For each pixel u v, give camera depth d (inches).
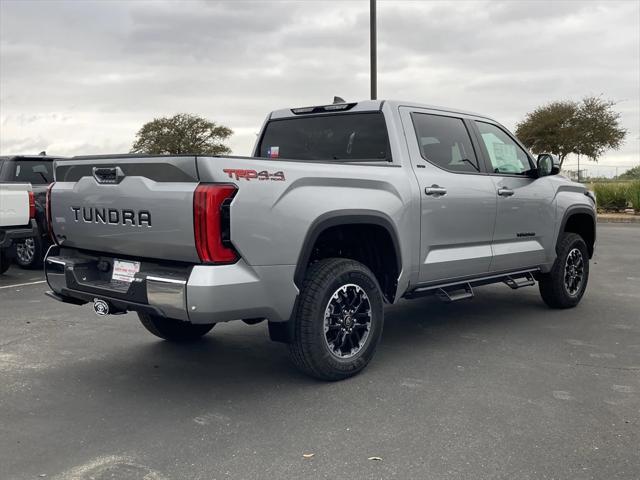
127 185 155.7
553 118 1747.0
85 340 219.9
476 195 214.2
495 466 123.8
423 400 159.9
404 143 197.3
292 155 223.8
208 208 140.6
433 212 198.1
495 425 143.8
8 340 219.9
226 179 143.4
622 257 454.3
